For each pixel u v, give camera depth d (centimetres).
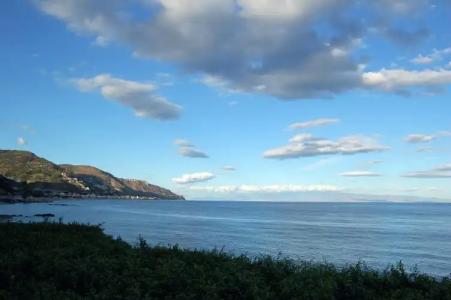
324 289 1264
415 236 7606
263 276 1509
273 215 16350
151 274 1396
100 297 1122
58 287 1259
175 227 9088
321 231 8569
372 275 1503
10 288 1216
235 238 6606
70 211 16175
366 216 16425
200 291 1220
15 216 10700
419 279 1481
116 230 7931
